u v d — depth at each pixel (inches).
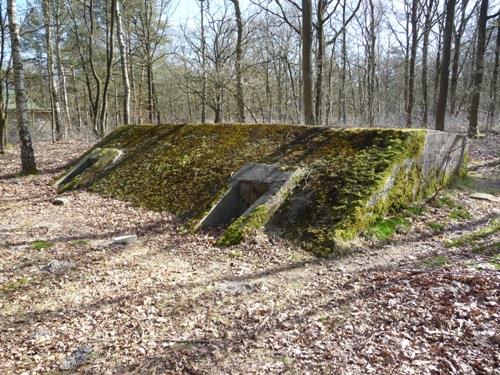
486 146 639.1
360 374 149.0
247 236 294.7
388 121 1019.3
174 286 233.9
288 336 179.5
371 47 1058.7
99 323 195.9
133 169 478.9
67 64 1171.9
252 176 354.9
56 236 325.7
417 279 220.1
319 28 684.1
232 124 460.8
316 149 360.8
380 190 303.3
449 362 147.6
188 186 395.2
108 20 957.2
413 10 892.0
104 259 277.3
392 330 174.7
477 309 179.6
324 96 1154.0
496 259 243.4
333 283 229.9
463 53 1555.1
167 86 1311.5
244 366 161.0
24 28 1008.9
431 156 360.2
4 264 269.0
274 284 232.7
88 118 1239.5
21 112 544.1
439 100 711.1
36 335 186.1
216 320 195.9
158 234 328.2
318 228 287.7
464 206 354.9
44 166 592.7
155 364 164.7
